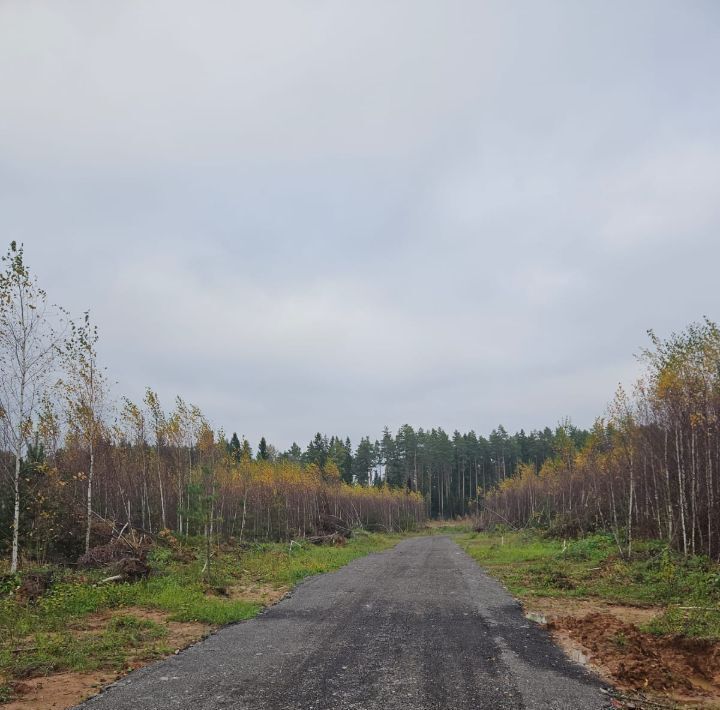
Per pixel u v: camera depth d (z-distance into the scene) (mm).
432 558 27219
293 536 39062
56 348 18359
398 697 6984
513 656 8914
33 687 7535
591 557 23266
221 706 6734
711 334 21438
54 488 20688
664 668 8094
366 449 106188
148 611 13109
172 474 33312
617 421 24828
